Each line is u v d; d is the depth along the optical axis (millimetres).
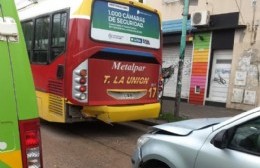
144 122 11250
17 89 2984
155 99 9883
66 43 8609
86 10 8461
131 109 9141
